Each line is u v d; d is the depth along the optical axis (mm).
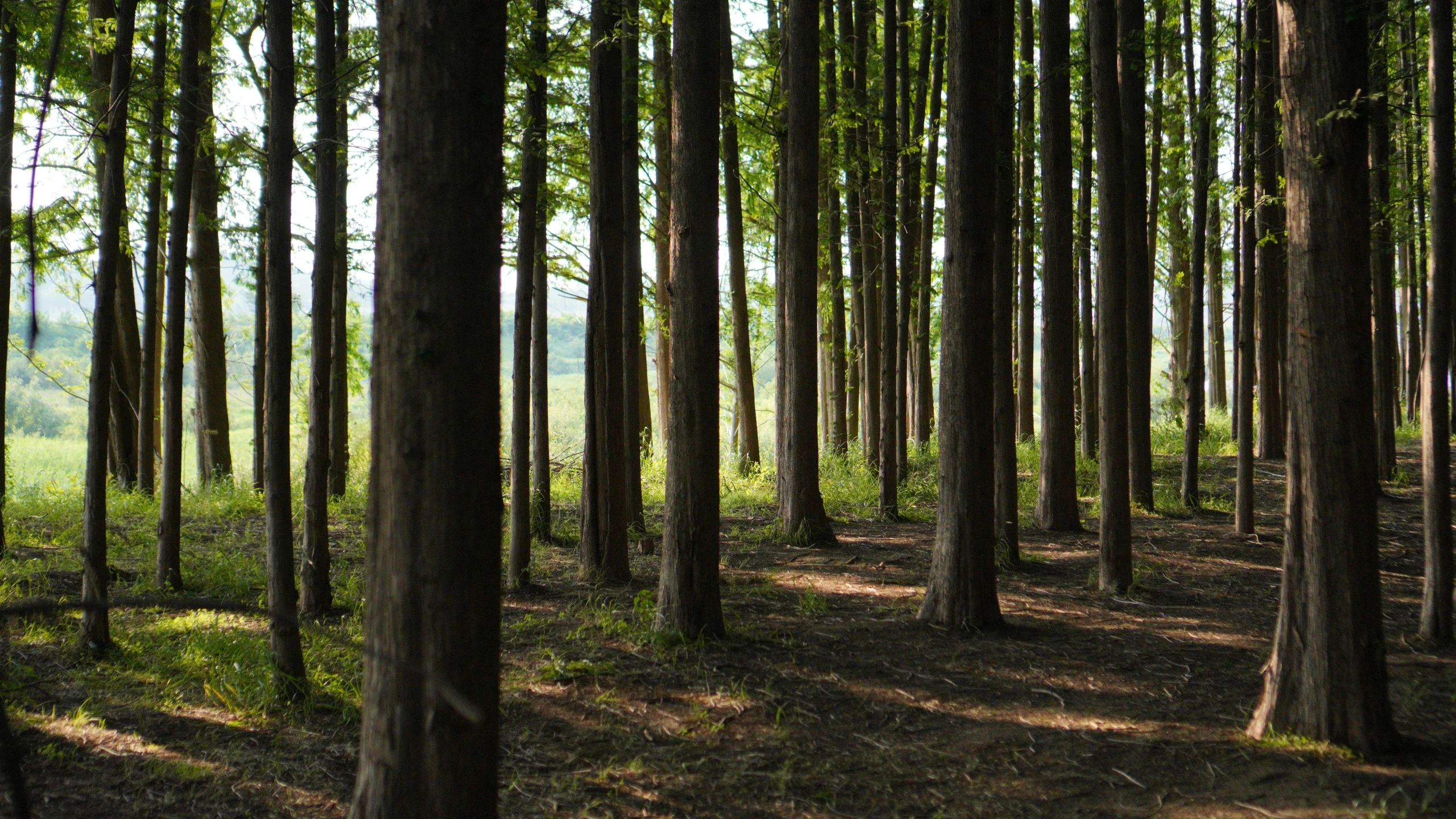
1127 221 10547
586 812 3713
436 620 2441
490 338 2520
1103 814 3633
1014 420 8125
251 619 6086
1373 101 3824
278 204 4773
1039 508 10227
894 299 10461
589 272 7484
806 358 9258
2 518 7355
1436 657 5414
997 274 7965
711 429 5910
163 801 3676
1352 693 4027
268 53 4879
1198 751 4160
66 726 4273
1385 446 12461
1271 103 9133
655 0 8586
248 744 4234
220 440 12578
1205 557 8617
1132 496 11000
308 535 6188
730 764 4176
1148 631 6234
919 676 5340
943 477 6328
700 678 5262
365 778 2510
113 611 6117
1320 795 3619
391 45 2451
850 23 11297
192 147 6375
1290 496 4191
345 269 11180
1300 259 4047
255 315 11312
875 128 11664
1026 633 6180
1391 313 12406
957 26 6090
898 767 4145
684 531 5883
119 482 11516
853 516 10961
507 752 4277
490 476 2529
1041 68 9766
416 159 2424
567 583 7480
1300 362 4066
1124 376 7434
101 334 5156
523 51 6875
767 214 16656
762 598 7109
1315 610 4094
